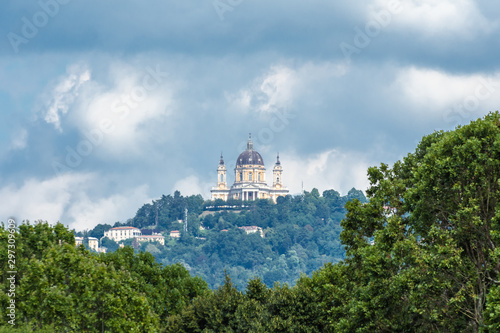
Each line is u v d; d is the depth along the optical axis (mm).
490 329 146125
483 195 169125
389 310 182500
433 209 176500
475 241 170125
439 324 175125
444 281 165125
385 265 182375
